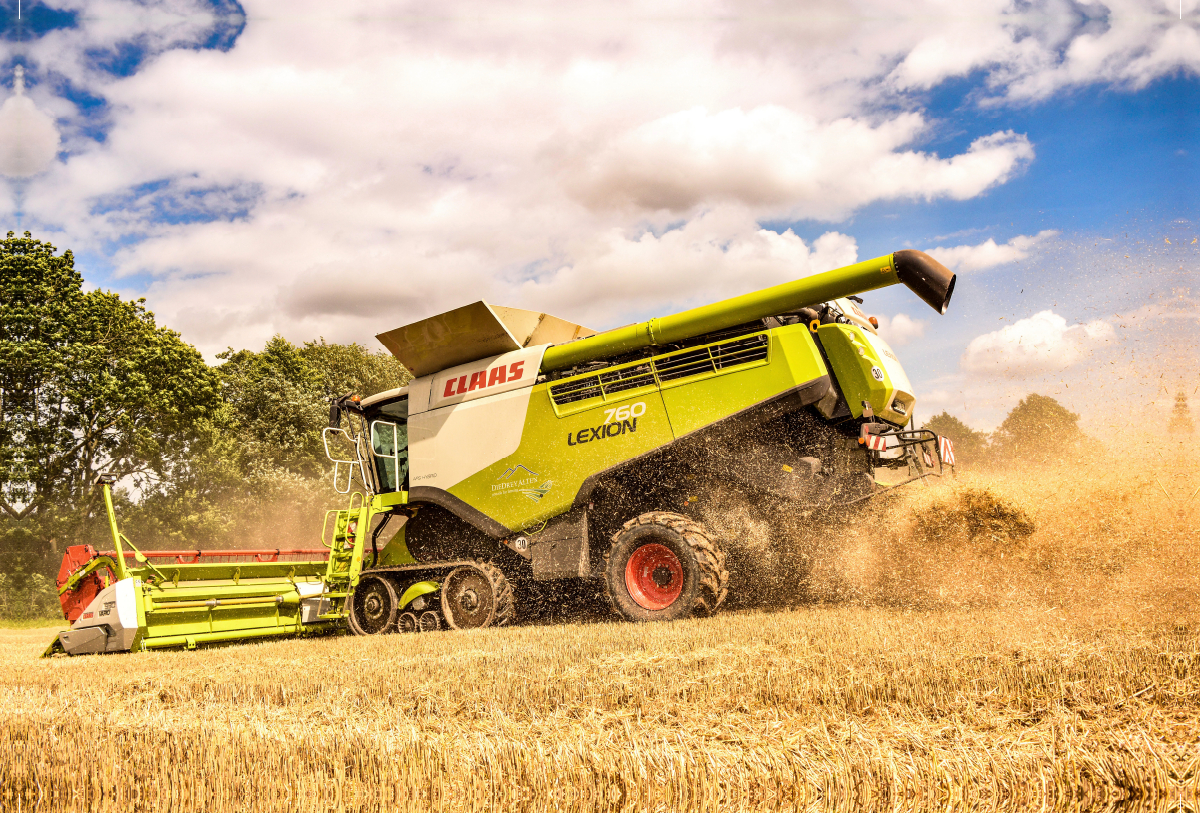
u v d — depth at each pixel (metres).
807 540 7.48
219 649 7.52
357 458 9.74
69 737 3.54
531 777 2.64
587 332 9.66
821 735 2.85
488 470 8.52
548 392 8.29
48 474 24.56
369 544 9.55
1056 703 3.11
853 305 7.93
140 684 5.22
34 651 9.12
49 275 25.73
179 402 27.25
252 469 31.50
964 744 2.63
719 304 7.40
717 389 7.40
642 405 7.74
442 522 9.08
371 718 3.71
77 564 8.48
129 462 27.08
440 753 2.92
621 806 2.45
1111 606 5.38
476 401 8.76
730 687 3.77
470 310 8.57
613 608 7.51
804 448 7.29
